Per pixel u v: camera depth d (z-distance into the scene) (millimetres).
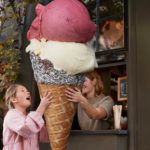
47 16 3121
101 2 4375
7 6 5016
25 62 4711
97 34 4316
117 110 3750
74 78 3150
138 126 3641
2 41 4938
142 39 3771
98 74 4168
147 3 3793
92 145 3752
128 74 3801
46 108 3162
